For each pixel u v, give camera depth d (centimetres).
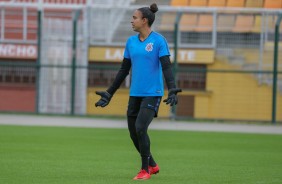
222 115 6688
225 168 3114
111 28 6969
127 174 2791
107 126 5750
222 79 6681
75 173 2806
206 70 6556
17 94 6894
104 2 7488
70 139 4531
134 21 2531
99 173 2817
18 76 6888
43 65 6725
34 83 6894
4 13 7125
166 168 3067
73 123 5969
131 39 2575
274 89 6550
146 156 2552
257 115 6681
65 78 6844
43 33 6844
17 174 2745
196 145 4353
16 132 4978
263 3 7406
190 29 6862
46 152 3669
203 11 6731
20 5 6950
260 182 2634
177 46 6525
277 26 6431
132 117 2578
